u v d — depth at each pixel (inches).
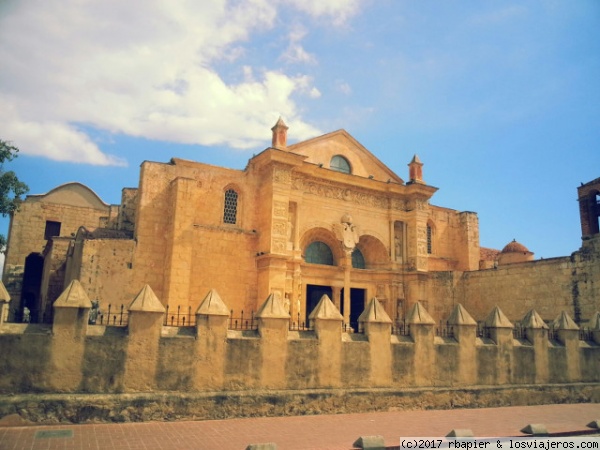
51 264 1311.5
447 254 1582.2
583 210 1230.9
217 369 560.4
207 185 1157.7
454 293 1350.9
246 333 592.1
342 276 1325.0
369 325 666.2
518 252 1697.8
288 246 1203.9
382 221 1398.9
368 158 1412.4
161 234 1085.1
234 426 512.7
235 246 1160.2
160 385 530.3
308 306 1305.4
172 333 551.8
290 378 598.9
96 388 504.1
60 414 482.0
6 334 482.6
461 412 659.4
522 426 573.0
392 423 565.9
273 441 460.4
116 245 1028.5
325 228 1294.3
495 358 746.2
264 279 1133.7
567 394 783.1
